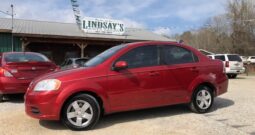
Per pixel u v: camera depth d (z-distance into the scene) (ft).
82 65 21.12
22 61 28.53
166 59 21.54
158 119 20.98
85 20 82.64
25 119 21.17
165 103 21.22
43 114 17.98
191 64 22.41
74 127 18.28
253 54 165.99
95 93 18.83
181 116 21.83
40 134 17.63
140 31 105.09
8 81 27.12
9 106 26.25
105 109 19.17
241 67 64.64
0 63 28.73
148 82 20.44
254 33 165.68
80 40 76.84
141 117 21.59
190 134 17.37
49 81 18.19
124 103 19.70
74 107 18.34
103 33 84.79
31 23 88.94
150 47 21.25
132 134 17.52
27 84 27.55
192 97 22.36
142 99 20.26
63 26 91.09
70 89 18.08
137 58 20.58
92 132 18.06
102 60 20.06
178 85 21.63
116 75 19.44
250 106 25.52
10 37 75.66
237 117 21.45
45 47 81.87
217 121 20.30
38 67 28.27
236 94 33.09
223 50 176.04
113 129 18.63
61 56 83.97
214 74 23.29
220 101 28.07
